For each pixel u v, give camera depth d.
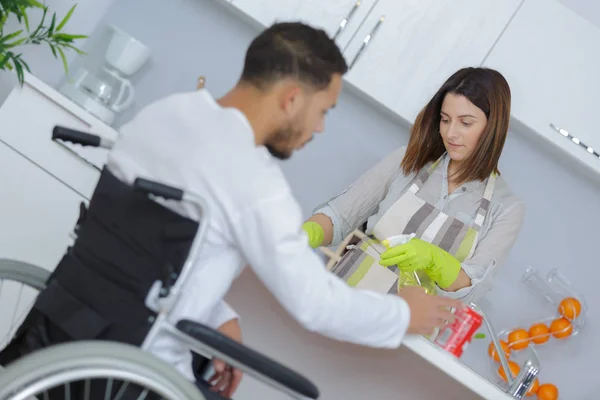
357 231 2.49
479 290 2.23
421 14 2.97
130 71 2.95
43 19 2.81
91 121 2.61
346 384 2.09
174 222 1.36
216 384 1.63
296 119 1.44
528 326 3.20
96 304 1.41
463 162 2.35
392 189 2.42
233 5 3.01
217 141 1.37
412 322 1.60
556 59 2.94
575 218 3.22
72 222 2.62
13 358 1.53
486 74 2.29
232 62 3.30
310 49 1.42
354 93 3.24
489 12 2.95
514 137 3.23
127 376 1.27
